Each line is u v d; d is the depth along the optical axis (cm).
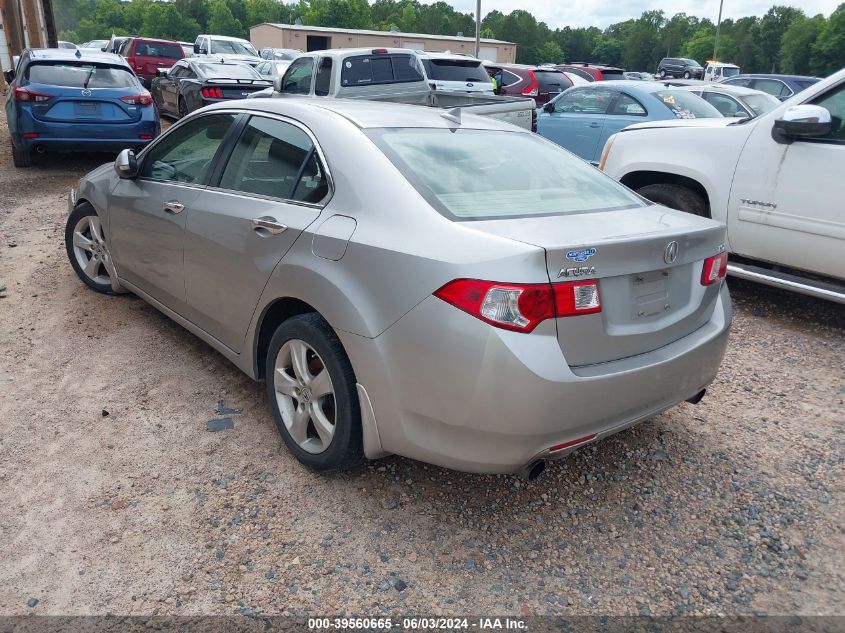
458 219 271
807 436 369
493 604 252
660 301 284
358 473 323
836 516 305
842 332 515
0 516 285
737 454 351
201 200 373
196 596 250
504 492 315
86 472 315
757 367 454
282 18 12000
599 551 280
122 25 11706
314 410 308
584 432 262
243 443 343
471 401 248
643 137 605
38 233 689
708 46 11575
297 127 339
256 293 329
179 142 420
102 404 373
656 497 315
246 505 298
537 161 348
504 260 243
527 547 281
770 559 279
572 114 987
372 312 271
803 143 490
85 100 923
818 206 481
